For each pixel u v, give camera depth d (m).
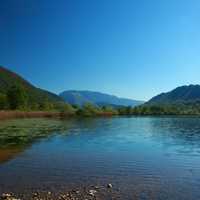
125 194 17.41
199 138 50.53
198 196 17.22
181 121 112.69
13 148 36.00
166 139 48.59
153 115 180.00
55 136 51.16
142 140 46.59
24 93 155.88
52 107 172.75
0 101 143.62
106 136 52.38
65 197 16.55
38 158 29.25
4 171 23.28
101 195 17.12
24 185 19.19
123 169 24.45
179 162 27.67
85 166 25.47
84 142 43.03
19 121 95.88
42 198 16.36
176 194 17.55
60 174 22.42
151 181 20.56
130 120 120.00
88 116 158.00
